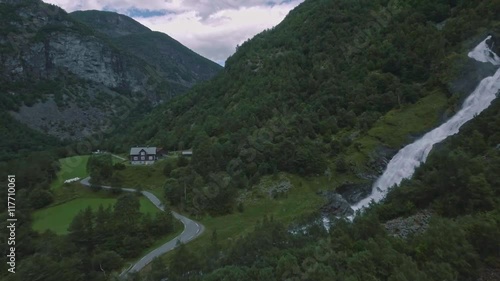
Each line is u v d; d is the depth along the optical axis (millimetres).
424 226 47719
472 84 92750
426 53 109688
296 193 83938
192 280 42875
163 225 71312
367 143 91500
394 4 146875
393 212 54000
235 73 168000
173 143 142000
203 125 136500
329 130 100875
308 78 127062
